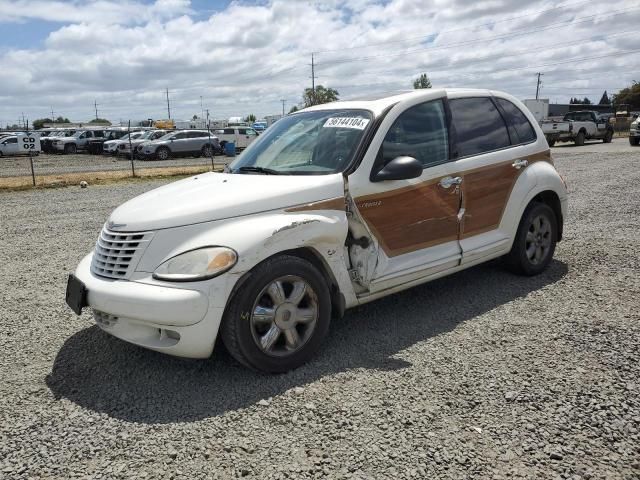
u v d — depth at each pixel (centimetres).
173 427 296
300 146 440
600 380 328
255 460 264
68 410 318
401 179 389
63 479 255
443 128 457
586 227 755
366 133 411
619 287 495
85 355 395
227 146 1591
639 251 614
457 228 455
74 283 367
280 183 380
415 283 428
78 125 8838
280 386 338
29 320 471
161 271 330
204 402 322
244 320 334
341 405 311
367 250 398
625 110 5666
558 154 2169
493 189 481
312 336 365
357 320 445
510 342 388
